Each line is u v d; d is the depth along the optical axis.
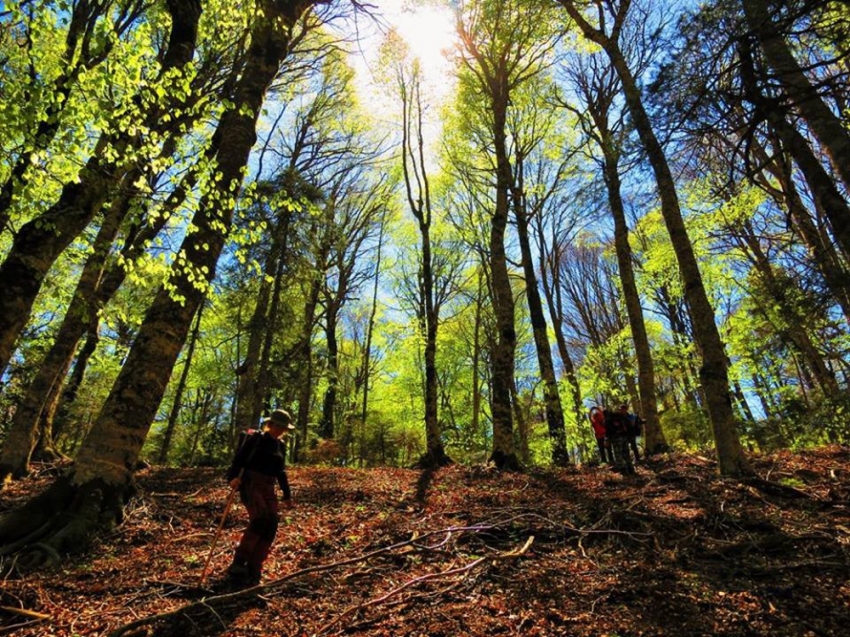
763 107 4.22
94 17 7.32
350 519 6.19
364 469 11.32
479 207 19.86
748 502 5.94
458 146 17.92
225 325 18.62
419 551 4.78
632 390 19.12
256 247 13.05
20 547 4.48
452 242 24.27
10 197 4.58
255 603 3.68
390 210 23.03
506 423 10.88
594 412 11.38
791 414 12.19
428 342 13.58
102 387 15.70
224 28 8.88
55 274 11.85
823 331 9.66
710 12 4.17
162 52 9.55
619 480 8.32
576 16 9.93
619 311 25.28
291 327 16.16
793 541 4.55
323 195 14.49
